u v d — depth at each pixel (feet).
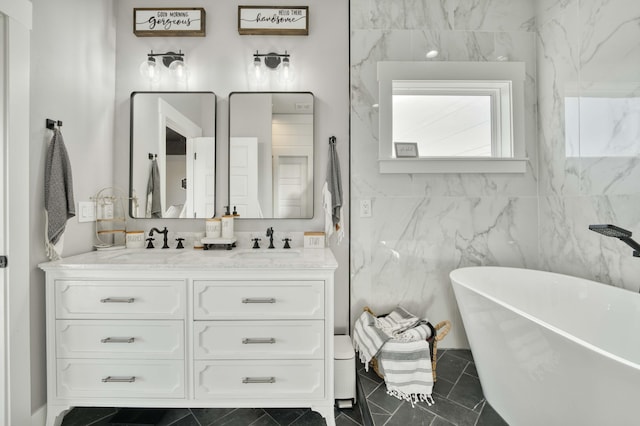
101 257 5.32
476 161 6.61
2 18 4.18
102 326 4.73
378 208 6.67
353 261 6.66
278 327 4.77
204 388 4.76
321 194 6.70
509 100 6.70
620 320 4.77
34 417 4.61
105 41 6.29
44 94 4.85
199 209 6.62
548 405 3.75
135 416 5.13
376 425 4.32
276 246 6.64
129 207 6.60
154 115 6.64
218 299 4.75
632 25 4.74
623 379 2.94
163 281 4.73
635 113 4.72
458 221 6.70
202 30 6.56
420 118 6.96
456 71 6.63
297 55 6.72
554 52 6.24
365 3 6.69
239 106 6.64
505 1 6.75
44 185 4.86
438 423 4.37
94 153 5.99
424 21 6.71
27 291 4.50
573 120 5.82
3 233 4.23
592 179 5.45
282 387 4.78
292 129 6.66
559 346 3.44
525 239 6.73
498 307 4.21
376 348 5.20
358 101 6.65
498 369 4.43
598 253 5.39
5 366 4.26
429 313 6.68
